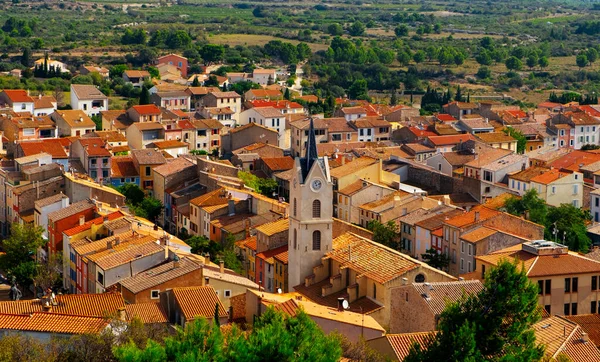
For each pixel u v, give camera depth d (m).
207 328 133.50
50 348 148.62
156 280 190.38
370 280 185.38
